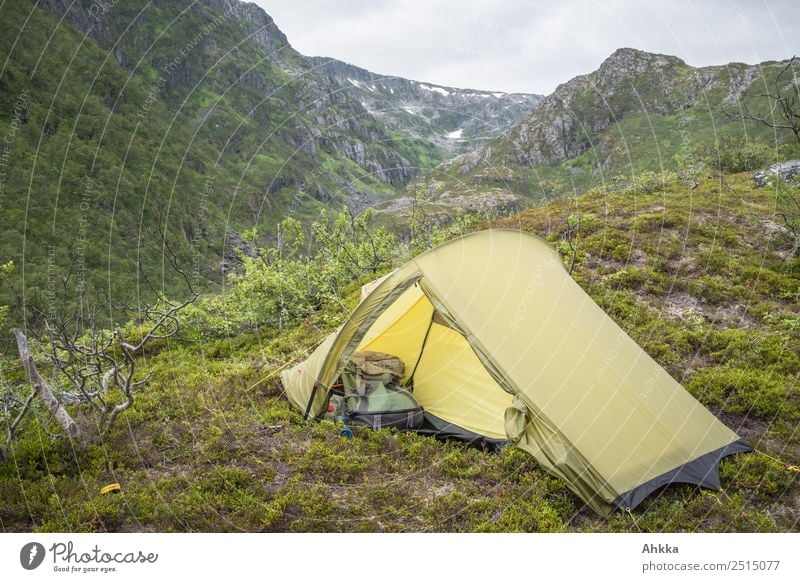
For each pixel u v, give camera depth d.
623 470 5.54
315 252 15.07
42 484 5.55
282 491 5.57
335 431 6.77
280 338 10.88
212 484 5.63
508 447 6.31
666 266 12.35
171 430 6.78
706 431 6.37
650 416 6.08
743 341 9.00
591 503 5.44
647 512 5.37
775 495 5.73
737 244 13.09
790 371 8.21
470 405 7.43
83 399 6.73
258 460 6.13
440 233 15.73
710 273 11.90
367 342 8.09
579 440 5.62
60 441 6.29
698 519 5.32
